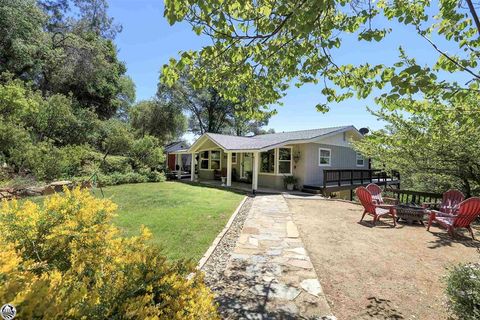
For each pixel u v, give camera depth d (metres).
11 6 14.50
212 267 3.91
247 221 6.70
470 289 2.45
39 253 1.86
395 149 8.04
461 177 7.81
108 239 2.12
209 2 2.33
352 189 14.45
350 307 2.93
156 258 1.79
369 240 5.33
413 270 3.91
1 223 1.88
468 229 5.78
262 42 3.00
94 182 12.56
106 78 22.64
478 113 2.66
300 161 13.70
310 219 7.07
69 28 21.16
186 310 1.58
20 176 10.24
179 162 19.58
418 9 2.82
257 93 4.26
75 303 1.22
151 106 27.22
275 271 3.78
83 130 16.20
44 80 18.80
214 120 32.72
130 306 1.35
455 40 2.75
